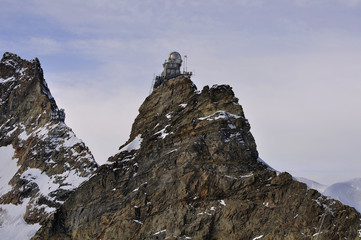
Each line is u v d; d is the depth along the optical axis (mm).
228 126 154875
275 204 145000
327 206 142625
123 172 161625
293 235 140750
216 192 148125
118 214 153500
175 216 147875
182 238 145125
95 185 162000
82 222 160000
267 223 143375
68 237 161125
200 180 149625
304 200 143625
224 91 160125
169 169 153750
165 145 159375
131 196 154250
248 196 146750
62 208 164500
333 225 140375
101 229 155875
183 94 170125
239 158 151125
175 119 162875
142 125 174000
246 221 144500
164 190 151750
